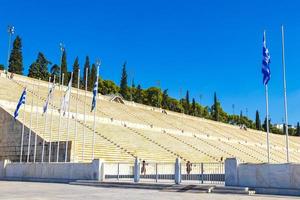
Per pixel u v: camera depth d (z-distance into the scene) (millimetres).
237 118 156125
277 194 22578
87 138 49531
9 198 19625
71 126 52281
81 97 74688
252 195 22109
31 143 43031
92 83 109625
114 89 118375
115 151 48156
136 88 128500
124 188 27719
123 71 121812
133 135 60188
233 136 98000
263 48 27844
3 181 36969
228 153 73625
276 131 156750
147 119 78750
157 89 128750
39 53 107188
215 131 95812
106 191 24797
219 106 150500
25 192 23703
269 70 27500
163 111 95438
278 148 104125
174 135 73062
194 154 62312
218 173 28891
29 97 59438
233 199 19422
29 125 45594
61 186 29547
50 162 36906
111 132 56875
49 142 40812
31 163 37938
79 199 19219
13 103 52250
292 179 22391
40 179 36500
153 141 61000
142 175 34062
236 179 24594
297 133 154750
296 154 103312
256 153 85062
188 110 138250
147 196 21125
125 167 34281
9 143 45625
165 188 26391
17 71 98500
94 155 43844
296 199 19500
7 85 62406
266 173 23484
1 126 47000
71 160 38406
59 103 62438
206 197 20625
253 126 157375
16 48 99812
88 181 31438
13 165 39719
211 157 64688
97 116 61906
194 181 29578
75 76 107250
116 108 78188
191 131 83562
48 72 106812
